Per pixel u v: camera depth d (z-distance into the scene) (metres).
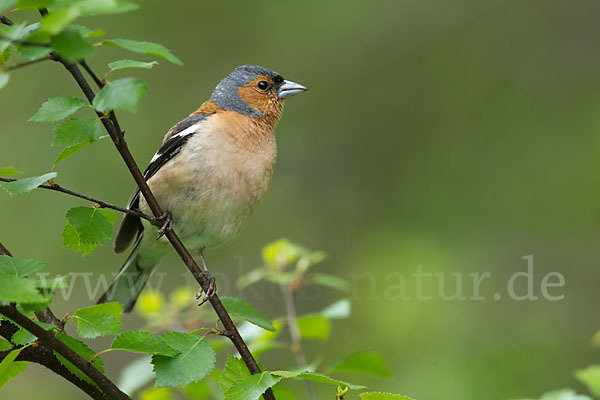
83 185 13.02
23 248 12.70
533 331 11.69
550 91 14.15
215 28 14.66
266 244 13.74
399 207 13.72
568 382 10.82
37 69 13.85
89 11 3.58
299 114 14.73
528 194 13.34
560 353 11.23
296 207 14.05
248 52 14.61
